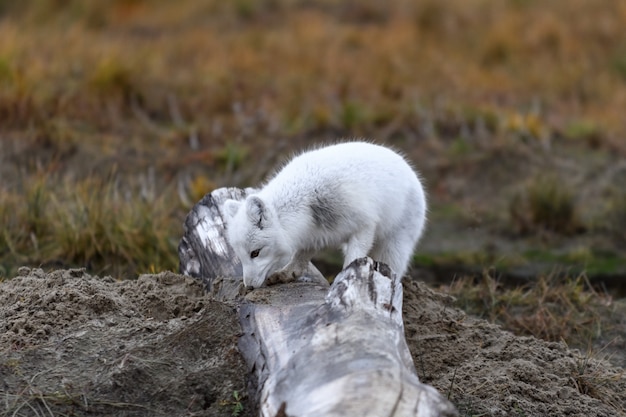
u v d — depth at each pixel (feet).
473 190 53.01
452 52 78.18
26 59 62.34
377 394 18.88
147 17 86.17
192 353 24.45
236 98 63.16
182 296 27.66
